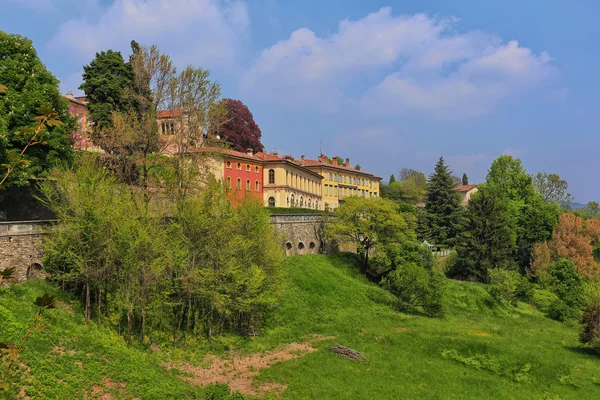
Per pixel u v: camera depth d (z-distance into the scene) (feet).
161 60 125.08
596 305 127.44
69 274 88.12
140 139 122.21
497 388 90.12
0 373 58.80
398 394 83.41
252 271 108.88
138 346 88.79
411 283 153.58
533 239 269.03
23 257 93.09
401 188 412.16
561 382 96.68
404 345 112.27
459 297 179.93
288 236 175.11
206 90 128.16
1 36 108.17
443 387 88.74
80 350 73.92
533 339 132.46
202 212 105.81
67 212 95.66
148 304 98.02
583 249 230.68
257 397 77.41
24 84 105.81
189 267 103.24
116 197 97.40
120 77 163.43
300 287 147.64
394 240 182.50
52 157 104.68
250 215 118.83
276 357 100.22
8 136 97.14
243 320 116.57
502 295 185.88
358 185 368.27
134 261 89.15
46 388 60.18
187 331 101.09
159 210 102.94
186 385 76.43
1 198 113.60
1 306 74.59
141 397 65.77
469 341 113.70
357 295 155.22
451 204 263.08
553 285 208.85
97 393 63.87
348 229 182.80
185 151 127.13
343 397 80.23
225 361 95.50
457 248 225.35
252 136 290.35
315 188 303.89
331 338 115.03
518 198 280.92
